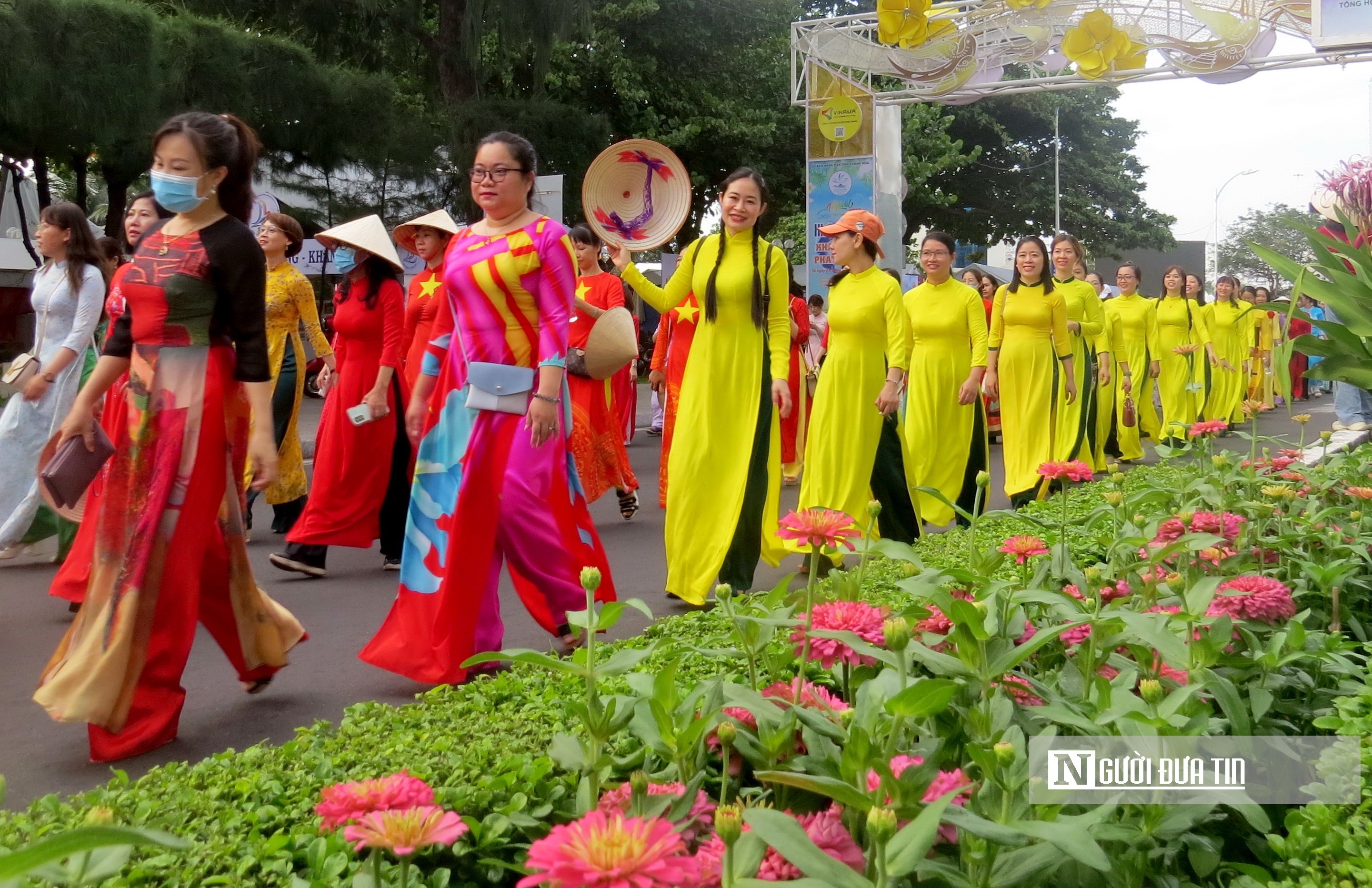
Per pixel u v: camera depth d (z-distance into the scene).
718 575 5.57
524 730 3.12
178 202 3.66
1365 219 3.30
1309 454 7.36
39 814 2.66
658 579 6.64
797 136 27.30
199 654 5.07
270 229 7.70
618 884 1.40
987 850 1.89
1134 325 14.38
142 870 2.32
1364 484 5.37
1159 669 2.68
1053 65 14.46
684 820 2.07
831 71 15.01
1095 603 2.72
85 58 13.87
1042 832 1.77
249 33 17.09
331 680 4.66
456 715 3.39
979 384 7.63
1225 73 14.05
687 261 5.81
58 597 5.48
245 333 3.78
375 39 20.30
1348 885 1.99
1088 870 2.08
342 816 1.78
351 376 6.77
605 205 5.80
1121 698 2.33
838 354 6.61
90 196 34.72
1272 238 46.72
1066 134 35.34
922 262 7.90
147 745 3.74
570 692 3.46
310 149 18.39
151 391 3.69
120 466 3.70
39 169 17.77
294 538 6.75
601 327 7.07
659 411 15.66
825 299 15.03
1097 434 10.57
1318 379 3.02
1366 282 2.92
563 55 23.20
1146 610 3.06
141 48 14.32
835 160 15.05
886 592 4.38
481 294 4.26
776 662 2.75
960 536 5.57
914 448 7.89
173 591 3.73
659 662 3.58
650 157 5.76
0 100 13.97
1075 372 10.15
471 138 19.50
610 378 8.19
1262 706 2.67
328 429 6.78
